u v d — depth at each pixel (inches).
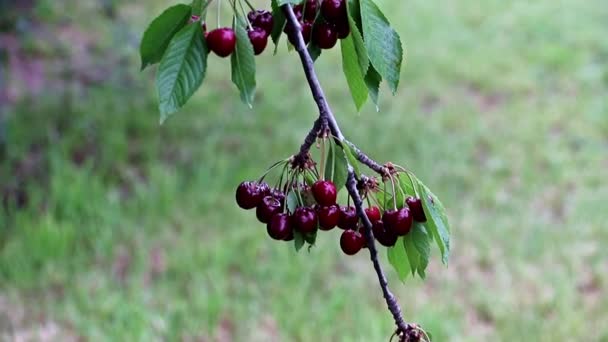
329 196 52.3
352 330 125.0
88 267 139.2
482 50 276.8
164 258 144.3
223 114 207.9
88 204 153.8
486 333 129.0
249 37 51.6
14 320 124.0
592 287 143.0
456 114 220.1
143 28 252.4
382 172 52.9
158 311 127.8
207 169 172.1
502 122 216.7
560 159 192.1
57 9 264.2
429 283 143.1
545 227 161.0
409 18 310.8
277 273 139.6
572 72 255.6
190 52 49.8
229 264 142.5
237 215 158.6
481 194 172.7
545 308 134.3
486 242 154.4
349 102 224.5
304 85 237.1
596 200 171.6
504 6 331.0
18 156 172.7
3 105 196.2
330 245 150.8
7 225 148.3
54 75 219.6
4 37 238.8
